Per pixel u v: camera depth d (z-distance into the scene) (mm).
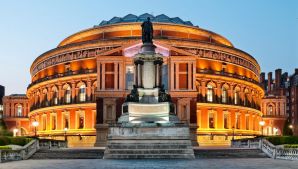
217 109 97250
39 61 113438
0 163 43531
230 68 105000
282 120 142375
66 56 102938
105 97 83188
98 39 98688
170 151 48000
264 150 55219
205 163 40625
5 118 139375
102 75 84000
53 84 103375
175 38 96125
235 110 100938
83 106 94375
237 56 107188
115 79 83625
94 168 34656
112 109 83000
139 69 56062
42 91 107500
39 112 106375
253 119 109625
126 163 40094
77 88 98062
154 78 55938
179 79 84750
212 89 98938
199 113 94562
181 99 84125
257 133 110438
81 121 95250
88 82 96375
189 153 47969
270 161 45375
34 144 55656
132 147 48469
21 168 36125
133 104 53969
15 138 57562
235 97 104312
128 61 84500
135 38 94812
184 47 97000
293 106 183000
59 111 98750
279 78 196750
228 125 98938
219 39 113062
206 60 99562
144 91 55219
